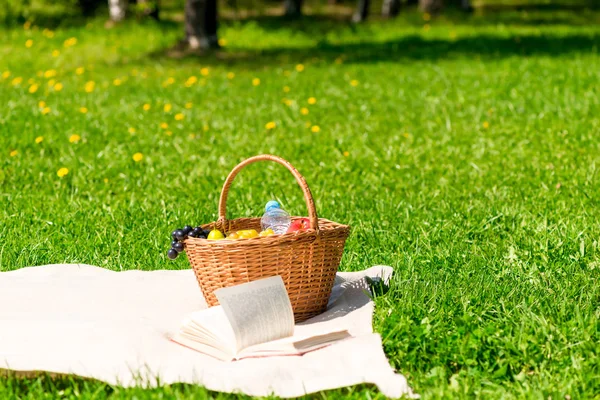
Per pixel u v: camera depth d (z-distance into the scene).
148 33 11.94
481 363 2.82
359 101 7.39
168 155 5.41
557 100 6.94
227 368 2.81
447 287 3.29
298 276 3.12
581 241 3.68
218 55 10.70
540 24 14.54
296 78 8.95
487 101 7.09
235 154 5.42
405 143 5.69
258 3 17.41
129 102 7.46
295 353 2.87
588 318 3.01
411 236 3.92
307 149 5.54
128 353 2.85
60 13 13.59
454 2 16.09
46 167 5.13
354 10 17.20
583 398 2.70
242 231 3.19
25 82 8.82
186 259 3.71
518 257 3.61
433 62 9.90
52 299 3.27
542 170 4.89
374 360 2.81
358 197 4.52
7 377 2.76
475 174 4.91
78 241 3.92
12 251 3.76
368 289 3.30
